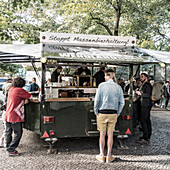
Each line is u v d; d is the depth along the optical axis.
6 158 4.44
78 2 11.41
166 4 12.66
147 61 4.79
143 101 5.50
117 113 4.41
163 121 8.49
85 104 4.79
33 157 4.51
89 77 6.67
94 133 4.79
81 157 4.52
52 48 4.85
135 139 5.97
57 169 3.90
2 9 8.73
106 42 5.50
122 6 12.30
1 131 6.53
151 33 14.80
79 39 5.29
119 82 8.70
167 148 5.13
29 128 5.11
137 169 3.92
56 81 6.52
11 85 4.84
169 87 12.34
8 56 5.96
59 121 4.68
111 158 4.28
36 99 4.98
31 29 10.25
